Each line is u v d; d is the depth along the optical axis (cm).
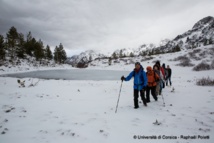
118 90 1190
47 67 6309
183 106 709
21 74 3203
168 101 809
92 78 2492
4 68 4184
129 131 447
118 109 671
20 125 485
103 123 506
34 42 8338
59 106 712
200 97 871
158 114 601
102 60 10556
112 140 394
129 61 7800
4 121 515
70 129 456
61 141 386
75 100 842
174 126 486
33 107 686
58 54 8931
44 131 443
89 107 703
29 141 385
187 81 1686
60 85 1417
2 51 5291
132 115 588
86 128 465
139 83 673
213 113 604
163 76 1146
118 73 3728
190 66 3900
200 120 536
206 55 5109
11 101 777
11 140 390
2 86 1262
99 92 1098
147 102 796
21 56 6675
